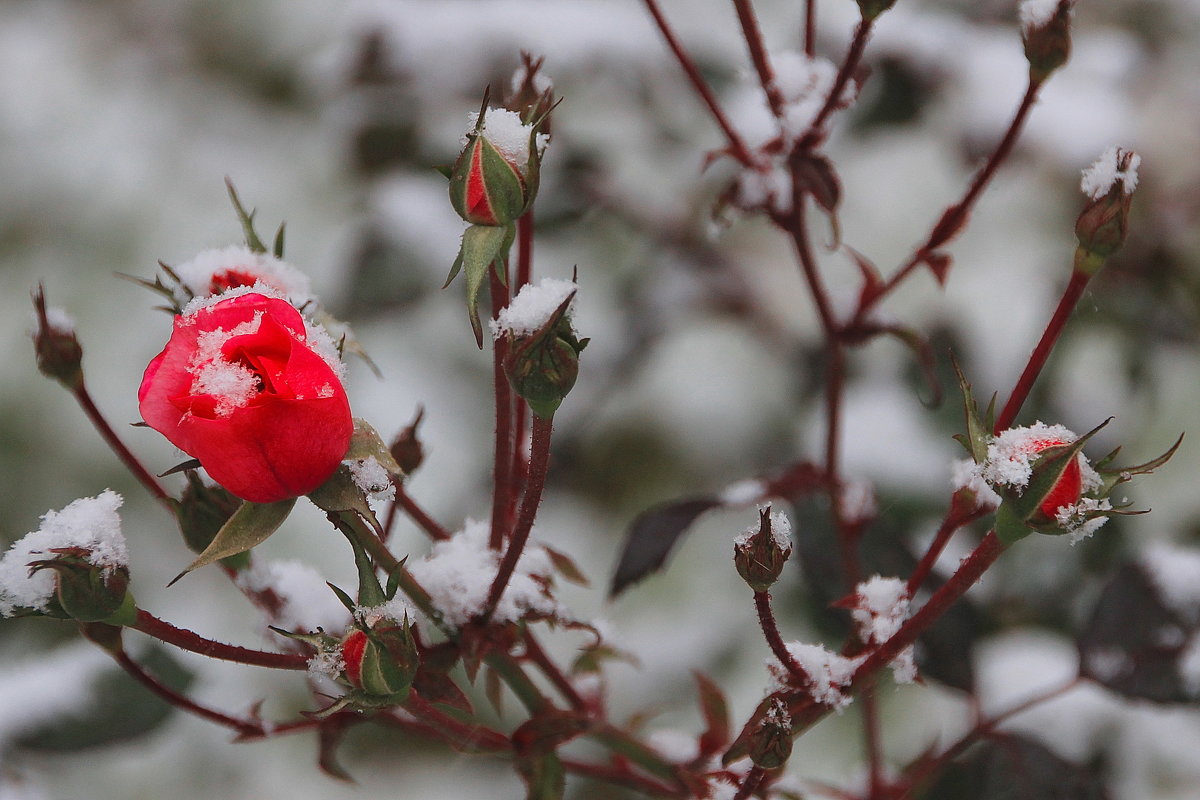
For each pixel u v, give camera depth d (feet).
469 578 3.29
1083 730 4.10
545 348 3.14
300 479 3.13
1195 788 4.04
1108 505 3.14
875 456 4.17
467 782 5.62
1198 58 4.74
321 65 4.59
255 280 3.27
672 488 5.20
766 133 3.83
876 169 5.14
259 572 3.33
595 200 4.64
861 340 3.61
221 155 6.04
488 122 3.15
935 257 3.54
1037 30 3.41
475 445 5.11
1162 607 3.58
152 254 5.85
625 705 4.86
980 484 3.27
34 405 5.72
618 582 3.63
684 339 5.32
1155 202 4.38
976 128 4.24
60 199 5.91
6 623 4.57
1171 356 4.38
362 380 5.16
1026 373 3.25
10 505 5.63
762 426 5.16
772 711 3.20
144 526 5.72
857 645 3.31
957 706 4.37
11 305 5.80
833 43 4.41
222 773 5.44
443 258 4.36
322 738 3.39
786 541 3.18
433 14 4.41
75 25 6.34
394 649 3.14
